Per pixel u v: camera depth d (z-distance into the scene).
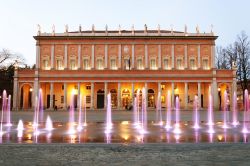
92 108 79.31
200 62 83.38
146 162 11.27
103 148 14.37
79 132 22.25
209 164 10.89
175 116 48.44
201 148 14.38
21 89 83.25
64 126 28.42
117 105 80.00
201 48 83.75
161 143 15.70
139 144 15.41
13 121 36.25
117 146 14.92
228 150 13.84
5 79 91.38
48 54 83.69
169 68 83.69
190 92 83.25
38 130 23.98
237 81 87.38
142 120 37.62
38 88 80.12
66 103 80.19
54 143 15.72
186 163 11.08
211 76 79.69
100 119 40.50
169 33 85.81
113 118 43.19
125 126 28.42
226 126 28.81
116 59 83.94
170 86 82.81
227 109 71.31
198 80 79.88
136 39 84.06
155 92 83.12
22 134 20.83
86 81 80.31
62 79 80.38
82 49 84.06
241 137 19.11
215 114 55.09
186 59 83.56
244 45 81.38
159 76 80.06
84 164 10.95
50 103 79.44
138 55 84.00
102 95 83.44
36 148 14.37
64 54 83.75
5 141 16.94
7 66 92.81
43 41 83.81
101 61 84.00
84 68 83.88
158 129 25.17
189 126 28.66
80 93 80.38
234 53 82.94
